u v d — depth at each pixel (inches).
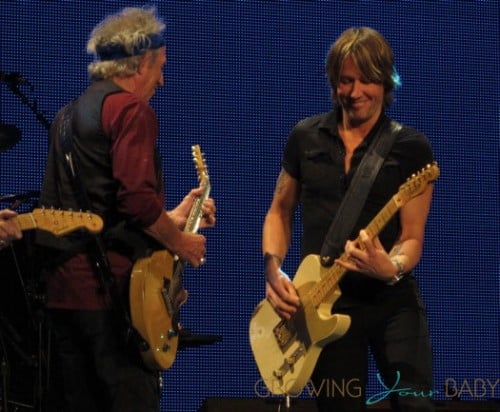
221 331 874.8
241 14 896.9
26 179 845.8
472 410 740.0
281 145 897.5
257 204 890.1
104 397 515.5
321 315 560.1
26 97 813.2
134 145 498.0
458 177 922.1
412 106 920.9
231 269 880.3
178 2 885.8
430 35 928.3
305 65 906.7
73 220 494.3
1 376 647.8
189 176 879.1
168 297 521.0
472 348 912.3
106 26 530.9
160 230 503.2
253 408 726.5
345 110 561.9
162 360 512.7
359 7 917.8
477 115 928.9
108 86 517.3
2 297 655.1
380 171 556.1
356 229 555.2
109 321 504.4
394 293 554.9
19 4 853.2
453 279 914.1
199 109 885.2
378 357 562.3
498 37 934.4
